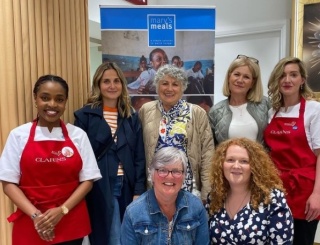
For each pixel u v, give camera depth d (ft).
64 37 6.96
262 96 7.07
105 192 6.14
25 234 5.00
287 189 6.20
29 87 6.37
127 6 8.76
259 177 4.91
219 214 5.09
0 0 5.91
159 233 4.69
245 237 4.76
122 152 6.38
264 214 4.80
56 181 5.14
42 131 5.20
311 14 10.27
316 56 10.26
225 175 5.05
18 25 6.12
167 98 6.44
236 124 6.87
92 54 14.75
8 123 6.16
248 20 12.51
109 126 6.41
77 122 6.35
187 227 4.72
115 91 6.49
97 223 6.22
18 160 5.01
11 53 6.06
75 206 5.32
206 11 8.98
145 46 8.92
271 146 6.59
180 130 6.42
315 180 5.98
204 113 6.78
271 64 12.28
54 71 6.80
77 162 5.30
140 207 4.76
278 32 12.00
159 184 4.55
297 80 6.28
